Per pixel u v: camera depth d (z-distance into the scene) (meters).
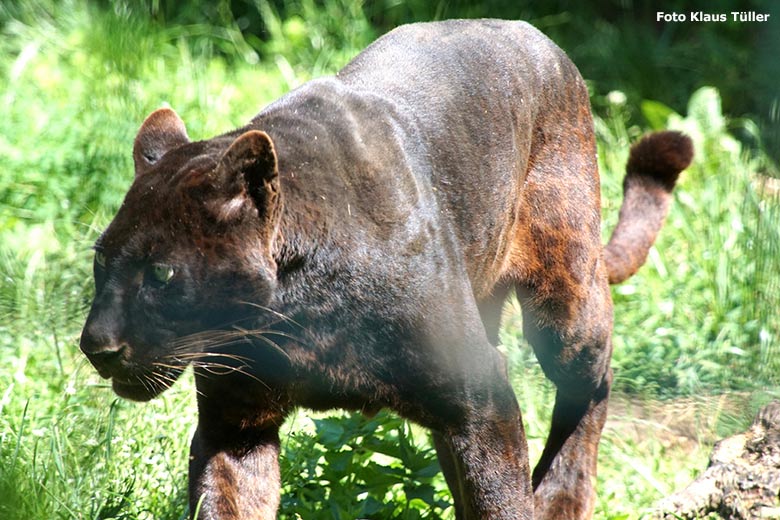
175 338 6.85
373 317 7.02
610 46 18.62
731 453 8.45
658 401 11.11
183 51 17.05
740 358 11.41
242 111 15.50
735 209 13.75
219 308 6.82
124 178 13.43
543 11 19.33
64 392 9.27
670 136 10.59
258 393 7.29
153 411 9.09
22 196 13.40
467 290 7.46
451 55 8.35
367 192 7.13
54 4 18.00
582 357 8.99
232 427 7.43
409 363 7.09
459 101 8.12
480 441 7.38
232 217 6.71
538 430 10.11
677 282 12.70
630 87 18.02
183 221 6.70
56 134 14.16
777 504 7.99
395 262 7.05
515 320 11.37
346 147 7.24
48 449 8.54
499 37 8.73
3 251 12.09
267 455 7.57
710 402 10.88
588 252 8.89
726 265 12.48
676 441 10.35
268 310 6.91
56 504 7.77
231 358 7.09
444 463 8.17
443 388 7.16
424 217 7.30
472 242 8.00
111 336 6.73
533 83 8.73
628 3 19.72
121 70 15.67
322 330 7.04
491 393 7.36
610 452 10.04
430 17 18.53
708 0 19.64
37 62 16.75
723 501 8.20
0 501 7.44
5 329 10.91
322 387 7.26
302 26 18.12
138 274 6.75
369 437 8.44
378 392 7.22
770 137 16.09
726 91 18.03
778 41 17.95
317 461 8.66
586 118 9.21
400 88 7.96
